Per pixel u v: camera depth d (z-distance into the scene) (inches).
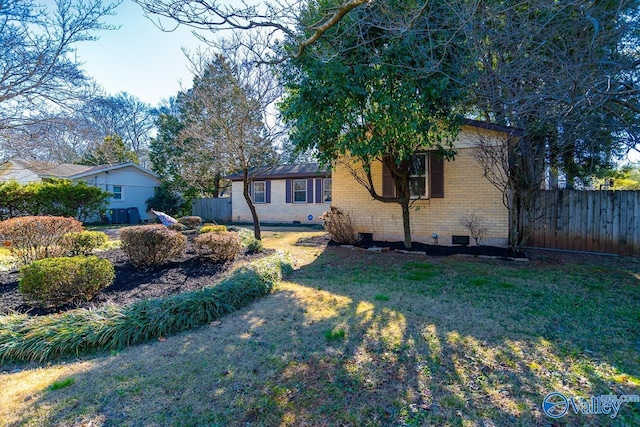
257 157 374.9
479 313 149.0
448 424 79.7
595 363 106.0
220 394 92.0
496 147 272.2
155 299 143.1
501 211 295.3
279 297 177.2
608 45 156.9
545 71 163.8
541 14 162.2
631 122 183.6
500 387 94.2
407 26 139.8
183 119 595.5
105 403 88.4
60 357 114.2
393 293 180.4
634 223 282.2
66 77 320.5
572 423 79.7
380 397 90.3
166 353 115.6
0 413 84.2
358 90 215.8
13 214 495.2
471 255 281.3
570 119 178.1
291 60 224.4
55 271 146.1
